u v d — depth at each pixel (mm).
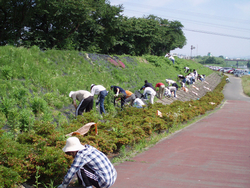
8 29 21047
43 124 5957
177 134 9258
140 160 6016
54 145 5422
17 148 4727
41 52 13641
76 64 14914
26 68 10719
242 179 4676
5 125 6852
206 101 19125
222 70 59906
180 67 32969
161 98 17031
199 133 9367
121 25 31281
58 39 23703
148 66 25328
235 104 21828
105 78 15516
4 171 3988
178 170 5219
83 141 5633
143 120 8852
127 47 36562
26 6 20219
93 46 27828
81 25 26000
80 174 3469
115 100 12586
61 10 21188
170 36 51188
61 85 11109
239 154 6473
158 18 52875
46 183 4496
